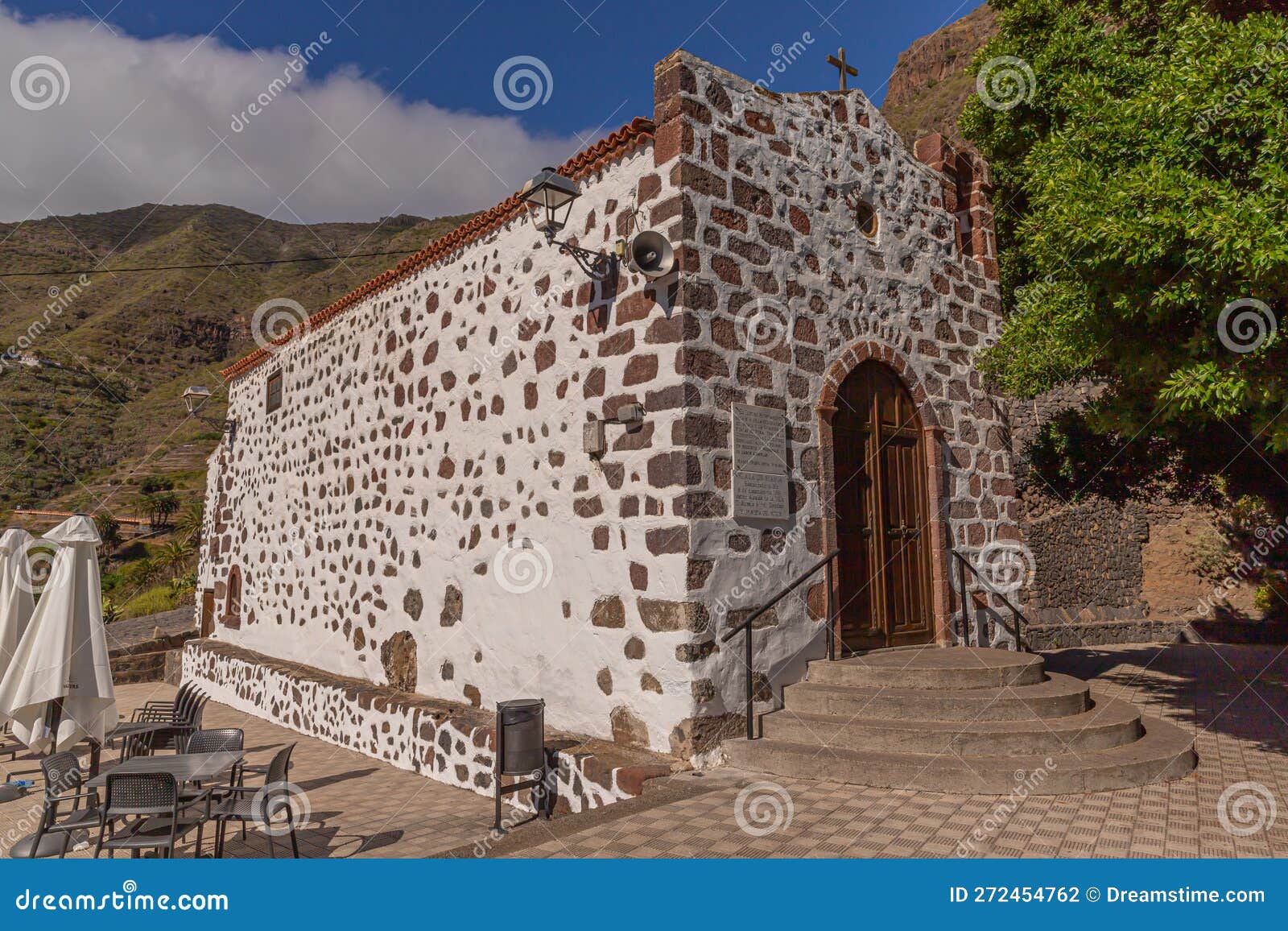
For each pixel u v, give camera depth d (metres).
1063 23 9.67
